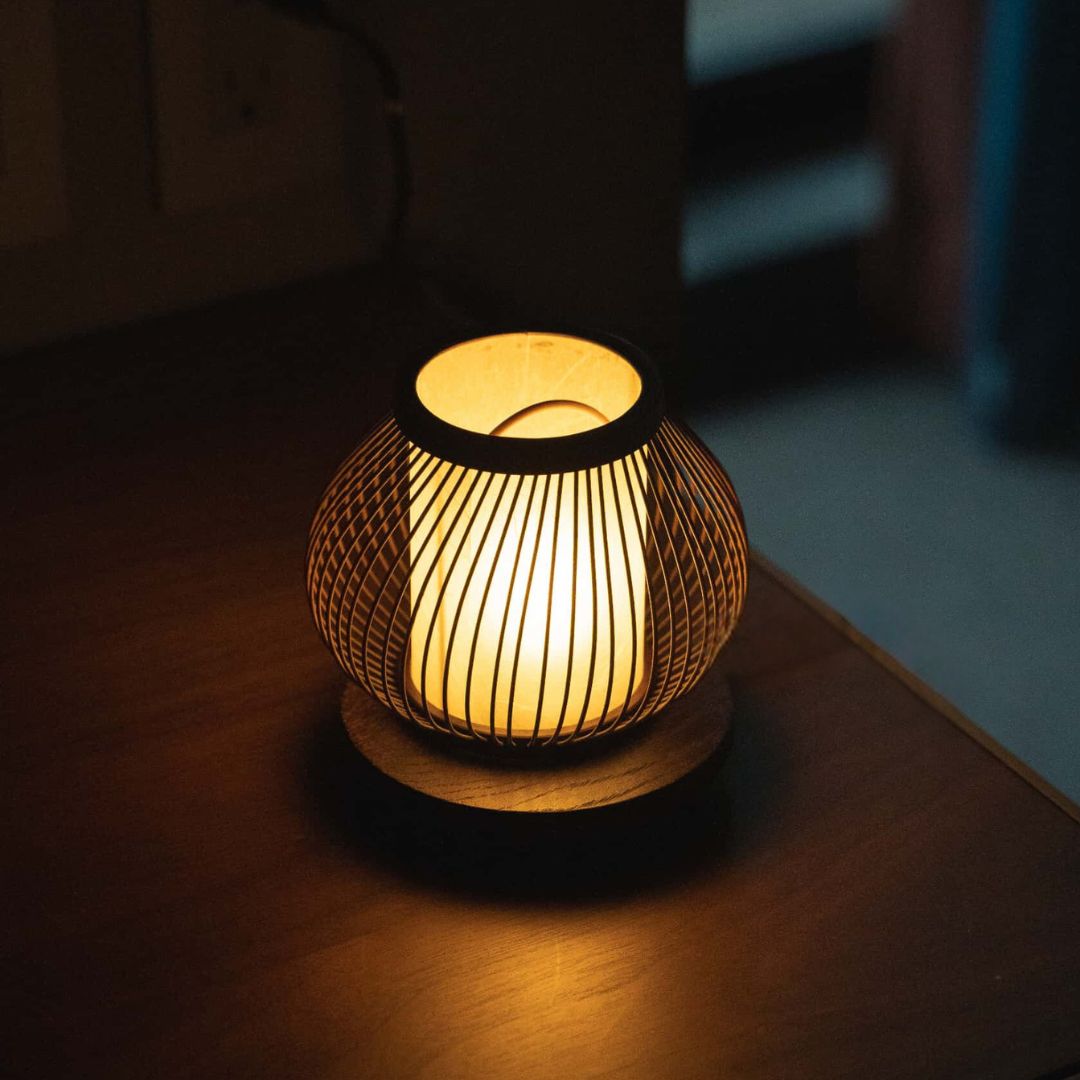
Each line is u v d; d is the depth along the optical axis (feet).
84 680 3.46
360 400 4.03
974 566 8.09
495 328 3.26
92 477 3.83
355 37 3.91
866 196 10.02
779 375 9.33
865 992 3.08
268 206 4.30
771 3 10.86
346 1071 2.99
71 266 4.17
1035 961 3.12
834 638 3.57
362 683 3.25
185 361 4.12
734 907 3.18
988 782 3.34
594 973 3.10
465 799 3.19
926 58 8.80
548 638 3.10
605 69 4.41
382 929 3.14
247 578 3.64
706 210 9.86
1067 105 8.24
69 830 3.25
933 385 9.32
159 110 4.09
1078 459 8.82
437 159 4.35
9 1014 3.03
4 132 3.97
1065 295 8.63
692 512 3.28
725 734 3.31
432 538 3.24
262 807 3.29
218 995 3.06
